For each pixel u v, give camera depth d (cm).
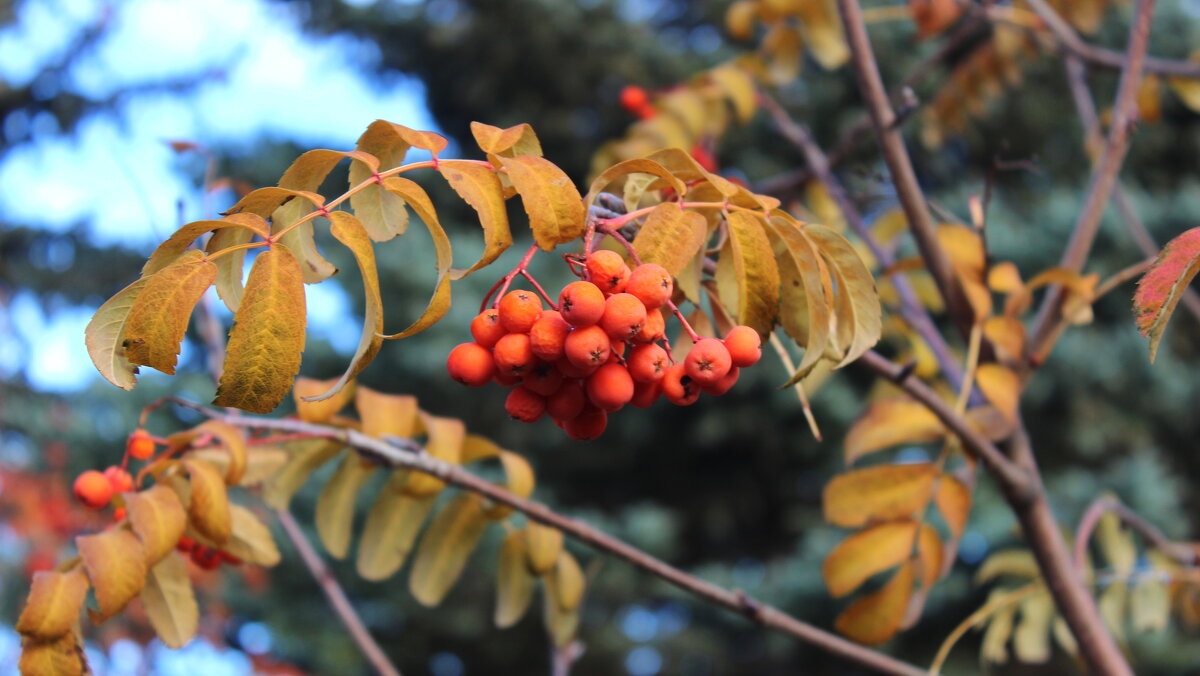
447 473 242
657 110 358
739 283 153
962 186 953
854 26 262
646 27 1100
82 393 837
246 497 643
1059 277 254
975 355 253
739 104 355
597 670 1032
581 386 148
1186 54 986
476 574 903
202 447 229
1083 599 253
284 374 125
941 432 255
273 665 767
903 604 238
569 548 878
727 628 1069
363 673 969
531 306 142
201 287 126
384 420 252
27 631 186
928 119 445
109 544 194
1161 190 1065
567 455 1066
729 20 381
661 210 150
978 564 790
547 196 139
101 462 812
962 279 258
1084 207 282
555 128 1134
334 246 899
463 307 888
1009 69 425
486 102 1148
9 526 777
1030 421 970
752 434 1029
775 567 964
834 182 353
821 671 1051
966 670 871
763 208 153
